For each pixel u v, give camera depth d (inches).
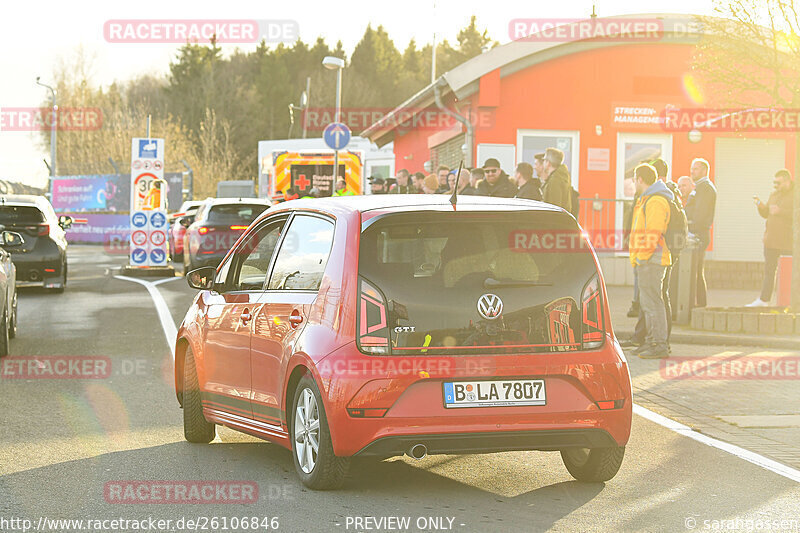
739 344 1916.8
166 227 3720.5
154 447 1073.5
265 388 963.3
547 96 3262.8
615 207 3287.4
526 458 1032.8
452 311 858.1
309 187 4269.2
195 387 1108.5
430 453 853.8
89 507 836.6
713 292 3093.0
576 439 872.9
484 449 857.5
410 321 852.6
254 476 945.5
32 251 2874.0
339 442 850.1
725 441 1127.6
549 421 861.8
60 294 2883.9
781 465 1015.0
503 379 857.5
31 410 1267.2
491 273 868.0
